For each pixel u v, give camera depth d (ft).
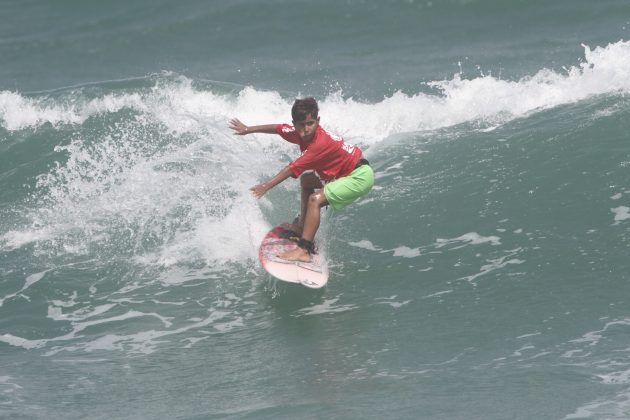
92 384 83.97
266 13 215.51
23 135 147.33
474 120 143.74
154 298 103.81
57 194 130.00
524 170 124.26
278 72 181.37
